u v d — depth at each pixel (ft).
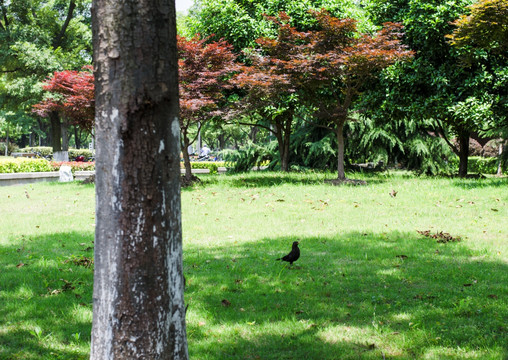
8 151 178.81
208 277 20.44
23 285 19.16
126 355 8.56
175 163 9.04
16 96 113.39
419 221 34.04
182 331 9.18
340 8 64.64
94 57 8.89
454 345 13.33
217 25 66.33
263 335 14.33
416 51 58.59
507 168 72.02
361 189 48.37
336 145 75.36
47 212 40.93
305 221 34.94
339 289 18.62
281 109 60.39
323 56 48.47
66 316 15.94
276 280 20.02
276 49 52.60
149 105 8.60
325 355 12.83
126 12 8.55
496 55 55.67
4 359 12.62
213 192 48.88
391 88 58.80
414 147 72.02
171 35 8.95
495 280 19.43
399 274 20.59
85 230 32.40
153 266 8.64
